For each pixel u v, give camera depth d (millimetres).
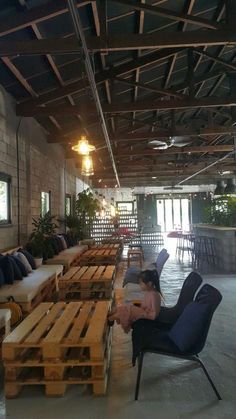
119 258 9008
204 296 2568
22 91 5609
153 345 2578
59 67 5156
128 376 2791
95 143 9758
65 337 2533
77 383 2471
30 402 2402
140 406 2352
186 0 4621
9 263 4344
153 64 6078
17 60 4625
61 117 7332
